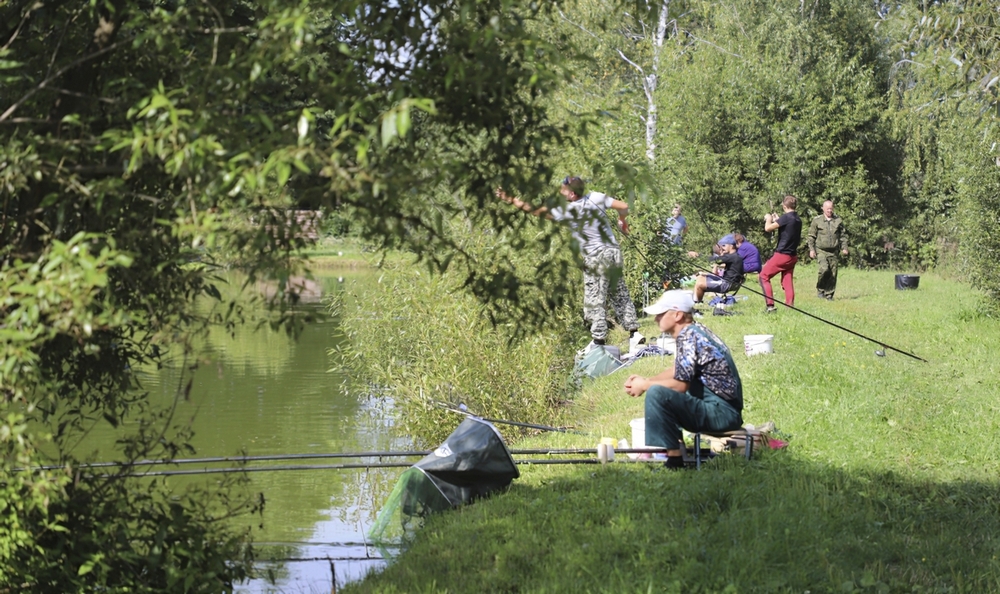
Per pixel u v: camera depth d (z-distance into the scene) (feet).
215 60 25.05
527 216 29.04
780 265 93.35
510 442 62.64
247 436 70.08
